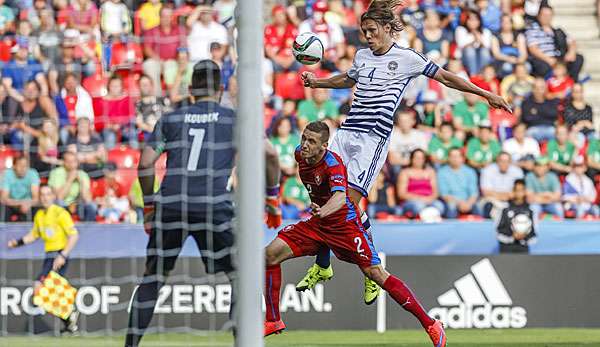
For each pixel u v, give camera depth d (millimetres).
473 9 41094
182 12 38062
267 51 39000
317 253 22297
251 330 15820
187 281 29641
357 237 21391
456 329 31156
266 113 37969
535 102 39156
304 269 30438
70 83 35688
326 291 30609
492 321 31344
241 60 15836
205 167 22734
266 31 39562
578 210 37625
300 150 20859
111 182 34094
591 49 45812
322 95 37656
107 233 29484
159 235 22609
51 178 32906
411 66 21672
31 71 35938
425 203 35719
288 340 28266
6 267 29062
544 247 32062
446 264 31188
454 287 31219
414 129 37719
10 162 33438
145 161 22672
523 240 31938
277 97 38312
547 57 40656
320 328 30547
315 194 21406
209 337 28578
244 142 15836
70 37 37062
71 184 32906
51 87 35562
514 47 40719
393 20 21828
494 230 32000
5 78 35562
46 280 28641
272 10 39844
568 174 37812
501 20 41062
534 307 31516
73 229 29141
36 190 32594
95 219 33188
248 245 15836
